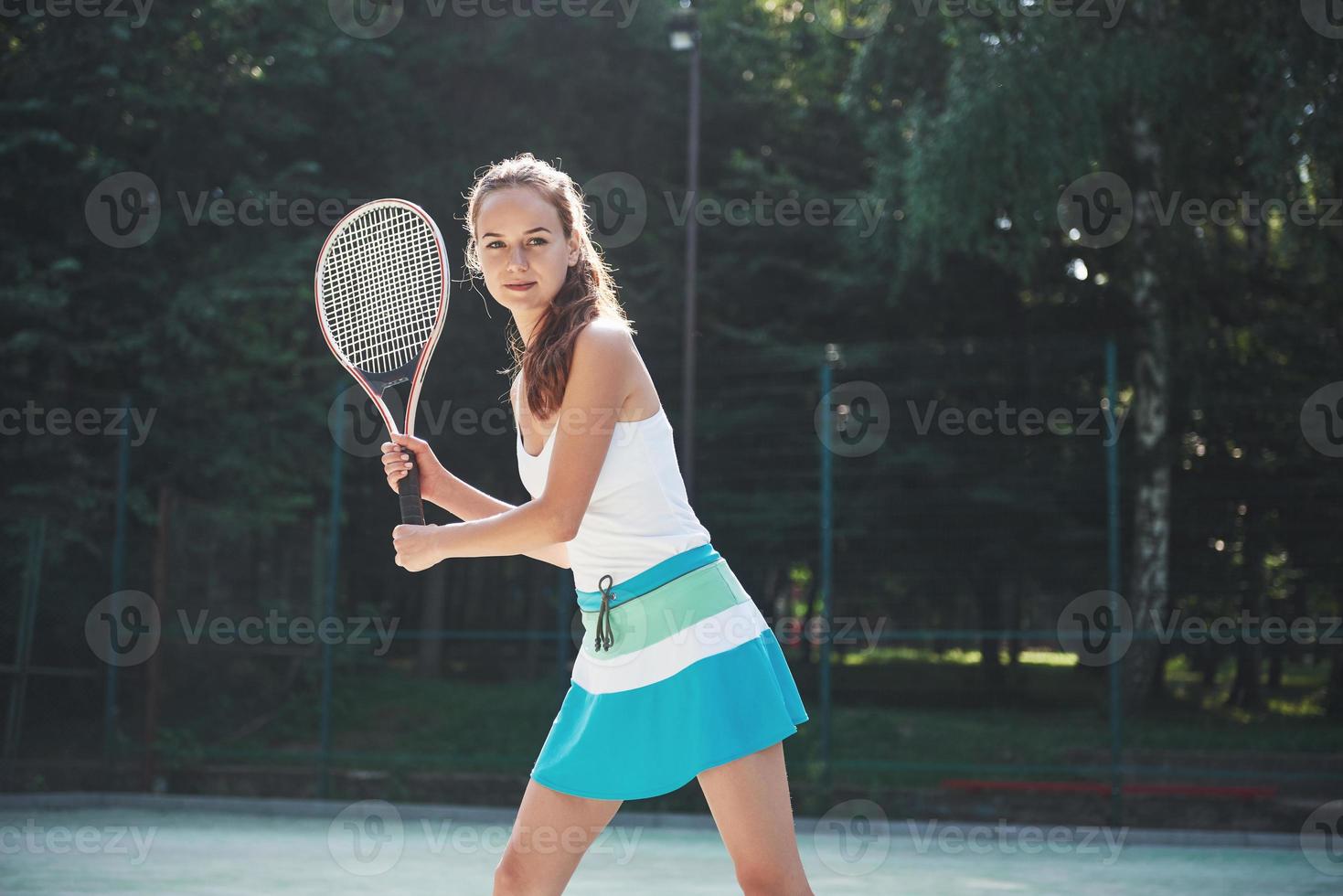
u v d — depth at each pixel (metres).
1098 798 10.70
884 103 16.45
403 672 15.87
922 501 16.16
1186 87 13.70
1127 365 16.31
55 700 12.54
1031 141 13.52
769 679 2.28
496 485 17.11
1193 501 15.27
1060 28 13.56
